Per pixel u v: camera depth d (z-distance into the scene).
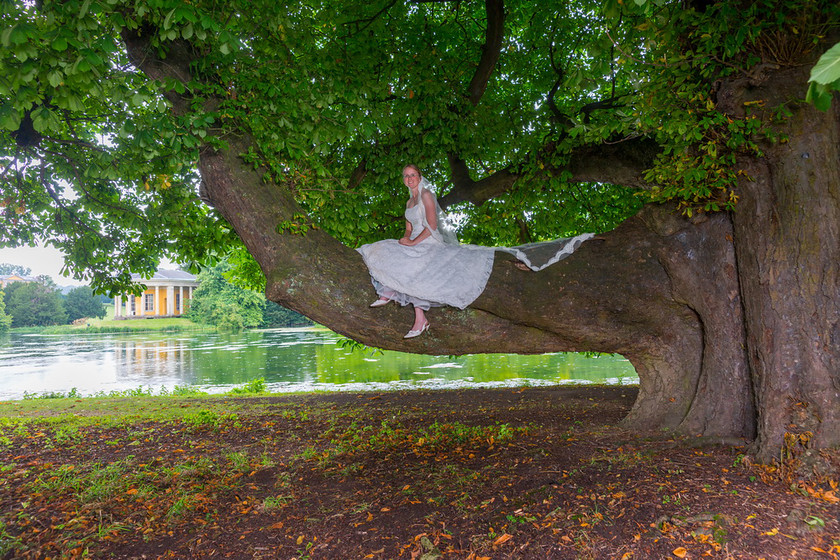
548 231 11.56
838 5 3.82
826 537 3.01
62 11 4.16
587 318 5.52
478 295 5.30
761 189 4.45
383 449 5.81
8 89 4.15
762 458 4.14
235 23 5.62
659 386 5.82
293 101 6.13
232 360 26.48
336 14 8.34
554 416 7.47
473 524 3.55
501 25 7.69
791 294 4.23
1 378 21.69
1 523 3.88
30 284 78.81
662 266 5.47
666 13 4.66
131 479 4.96
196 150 5.34
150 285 77.25
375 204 9.88
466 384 15.39
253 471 5.22
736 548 2.98
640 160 7.13
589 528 3.31
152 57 5.55
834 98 4.26
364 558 3.29
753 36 4.02
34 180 9.32
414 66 8.45
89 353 33.81
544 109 9.84
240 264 14.21
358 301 5.36
